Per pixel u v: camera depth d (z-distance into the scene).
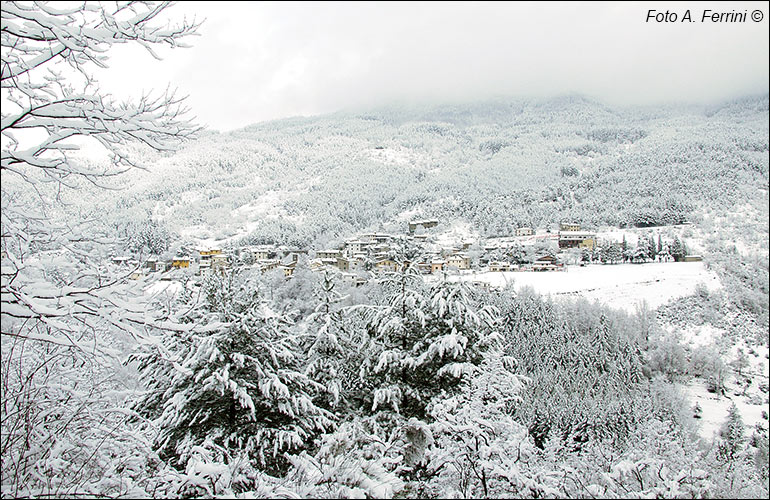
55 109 4.58
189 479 4.89
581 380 38.88
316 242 119.62
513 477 5.51
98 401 5.99
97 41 4.54
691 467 5.87
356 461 5.47
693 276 73.31
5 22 4.11
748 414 38.78
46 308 4.25
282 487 4.75
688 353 49.84
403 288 12.30
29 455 4.76
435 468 6.34
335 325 12.14
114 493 4.73
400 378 11.11
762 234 111.38
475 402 7.21
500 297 49.50
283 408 9.13
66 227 5.12
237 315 9.43
